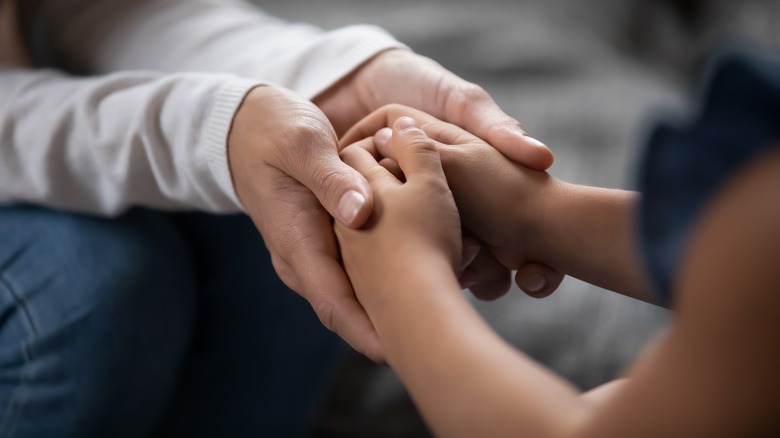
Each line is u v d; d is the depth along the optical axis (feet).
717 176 1.43
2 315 2.18
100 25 2.57
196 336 2.48
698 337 1.42
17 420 2.15
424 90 2.18
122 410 2.19
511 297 2.83
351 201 1.86
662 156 1.46
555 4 4.78
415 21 4.19
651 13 5.12
